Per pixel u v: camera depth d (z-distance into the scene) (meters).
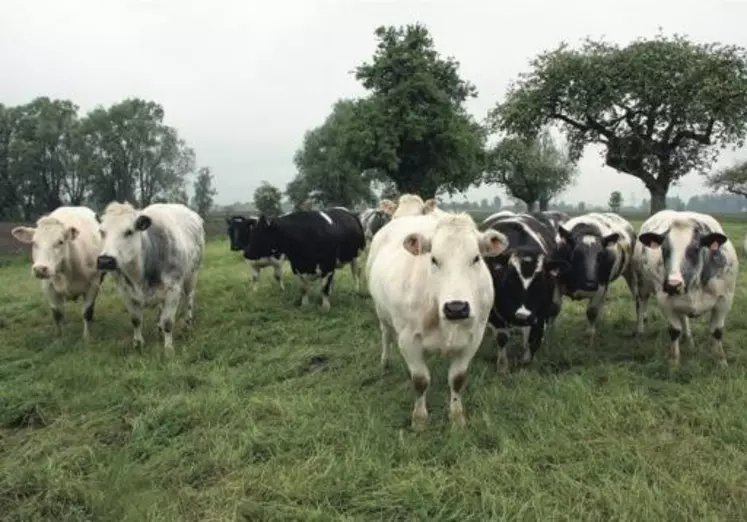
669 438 5.64
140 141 71.00
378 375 7.76
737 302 10.63
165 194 73.75
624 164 30.30
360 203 70.25
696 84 26.91
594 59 28.66
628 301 11.29
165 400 6.89
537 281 7.40
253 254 12.96
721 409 6.06
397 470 5.25
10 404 6.95
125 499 4.95
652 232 7.86
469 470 5.18
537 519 4.50
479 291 6.00
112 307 11.98
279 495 4.98
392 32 38.69
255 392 7.29
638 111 29.02
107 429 6.43
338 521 4.62
